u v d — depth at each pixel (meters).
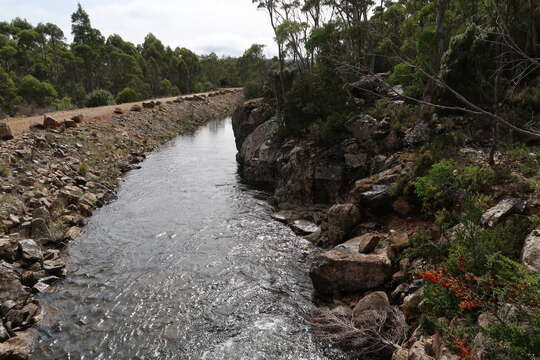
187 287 13.48
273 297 12.71
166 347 10.46
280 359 9.80
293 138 27.72
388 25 17.55
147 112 55.31
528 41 14.98
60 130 32.81
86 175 26.38
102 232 18.64
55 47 108.94
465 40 18.84
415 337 8.86
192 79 140.12
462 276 8.05
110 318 11.77
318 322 11.03
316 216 19.75
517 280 6.37
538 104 16.75
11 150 24.64
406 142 19.66
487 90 17.45
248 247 16.78
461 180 13.03
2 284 12.22
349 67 6.10
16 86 75.94
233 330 11.07
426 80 19.44
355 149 21.52
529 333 5.61
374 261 11.91
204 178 30.12
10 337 10.73
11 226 16.42
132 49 124.25
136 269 14.85
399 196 15.50
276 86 38.75
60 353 10.27
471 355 6.12
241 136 37.88
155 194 25.39
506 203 10.83
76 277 14.24
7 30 113.94
